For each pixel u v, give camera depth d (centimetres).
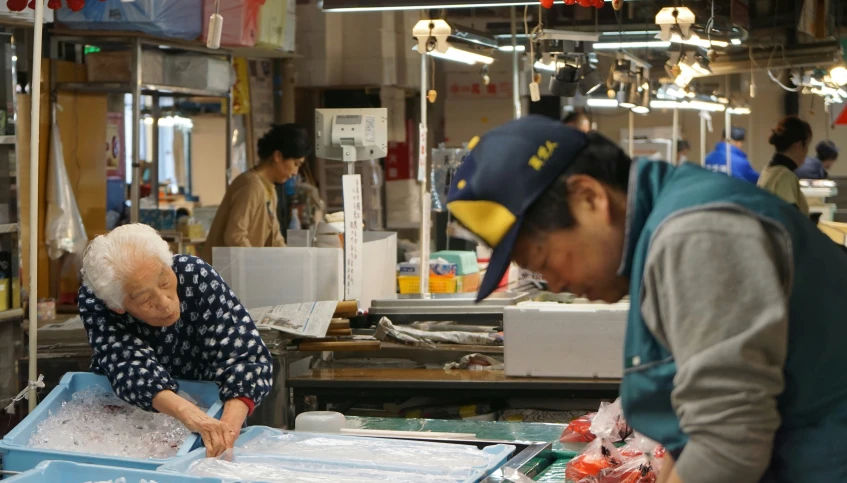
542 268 141
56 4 308
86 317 249
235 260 387
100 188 622
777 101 943
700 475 121
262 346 252
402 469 206
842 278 131
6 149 430
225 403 240
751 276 121
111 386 245
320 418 254
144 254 230
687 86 634
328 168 743
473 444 243
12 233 432
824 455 130
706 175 133
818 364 129
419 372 361
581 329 333
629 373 138
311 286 384
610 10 490
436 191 591
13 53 431
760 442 119
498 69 853
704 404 121
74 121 602
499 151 135
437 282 486
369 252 434
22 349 441
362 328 402
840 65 605
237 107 695
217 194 906
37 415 238
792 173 565
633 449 214
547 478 218
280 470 206
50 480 197
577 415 342
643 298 131
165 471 195
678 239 125
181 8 527
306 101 760
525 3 337
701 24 438
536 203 136
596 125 925
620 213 137
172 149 912
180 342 254
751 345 119
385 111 411
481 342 370
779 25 552
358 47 734
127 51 560
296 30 732
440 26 396
